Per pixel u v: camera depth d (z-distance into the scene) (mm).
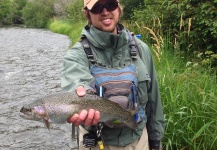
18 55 7895
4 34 15031
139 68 1187
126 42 1156
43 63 6684
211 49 3457
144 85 1200
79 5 16500
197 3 3641
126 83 1121
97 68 1128
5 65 6449
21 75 5492
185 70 2770
